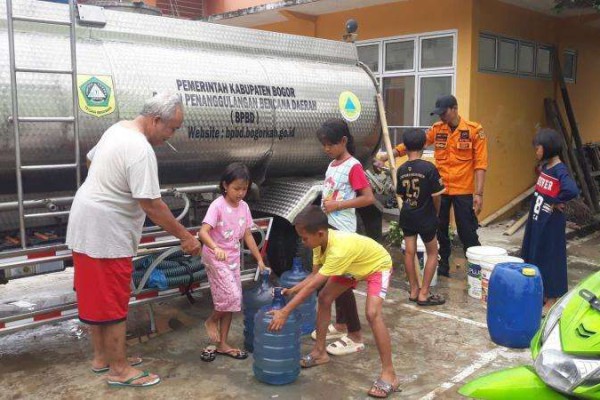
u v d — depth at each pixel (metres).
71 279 5.95
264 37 5.36
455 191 6.00
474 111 7.89
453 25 7.83
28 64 3.81
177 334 4.55
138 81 4.28
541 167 4.97
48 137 3.89
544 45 9.30
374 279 3.66
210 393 3.59
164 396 3.54
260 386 3.68
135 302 4.19
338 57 6.02
